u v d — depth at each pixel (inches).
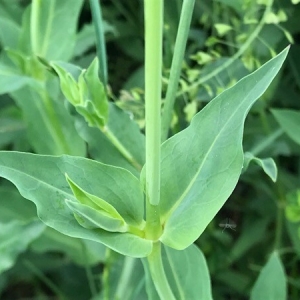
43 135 8.8
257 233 9.8
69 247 9.5
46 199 5.1
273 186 9.5
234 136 5.0
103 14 10.2
